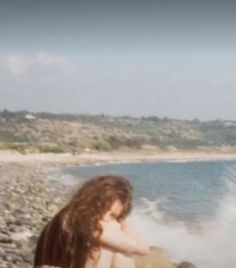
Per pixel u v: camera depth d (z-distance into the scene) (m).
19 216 13.77
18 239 10.09
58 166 29.02
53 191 19.45
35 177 25.20
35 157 29.81
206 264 11.15
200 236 13.52
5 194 18.86
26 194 19.17
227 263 11.23
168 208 18.25
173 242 12.94
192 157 28.06
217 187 22.44
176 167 28.25
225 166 25.73
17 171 26.64
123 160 29.70
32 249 9.31
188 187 23.89
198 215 16.92
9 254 8.77
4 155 29.42
